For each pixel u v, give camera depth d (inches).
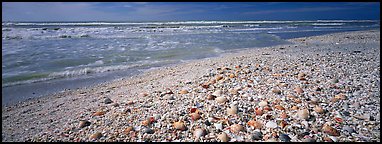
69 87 77.5
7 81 82.7
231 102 53.1
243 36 265.1
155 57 127.2
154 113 49.4
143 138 40.3
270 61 96.7
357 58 99.8
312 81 67.1
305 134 39.7
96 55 130.3
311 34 297.7
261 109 49.1
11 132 46.3
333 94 57.2
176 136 40.5
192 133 41.2
